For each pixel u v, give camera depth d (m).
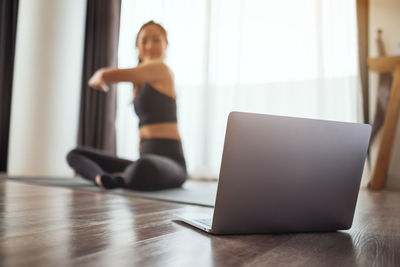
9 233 0.85
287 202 0.91
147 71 2.27
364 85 3.23
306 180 0.91
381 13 3.28
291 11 3.57
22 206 1.32
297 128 0.87
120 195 1.86
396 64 3.04
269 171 0.87
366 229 1.09
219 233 0.89
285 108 3.54
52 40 3.65
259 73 3.65
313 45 3.48
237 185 0.85
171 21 4.04
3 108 3.85
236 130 0.81
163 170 2.07
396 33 3.22
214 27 3.84
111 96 4.06
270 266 0.66
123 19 4.26
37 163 3.56
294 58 3.53
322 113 3.32
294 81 3.51
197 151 3.80
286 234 0.95
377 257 0.75
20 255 0.66
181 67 3.96
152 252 0.71
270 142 0.85
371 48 3.29
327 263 0.70
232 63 3.77
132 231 0.92
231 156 0.83
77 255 0.67
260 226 0.91
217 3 3.84
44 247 0.72
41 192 1.87
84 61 4.15
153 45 2.43
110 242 0.79
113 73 2.30
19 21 3.65
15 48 3.88
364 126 0.94
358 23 3.28
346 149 0.93
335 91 3.33
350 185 0.97
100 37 4.16
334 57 3.37
